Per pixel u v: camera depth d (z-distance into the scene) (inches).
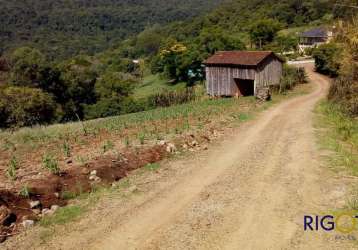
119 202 323.0
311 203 312.3
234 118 772.0
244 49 2588.6
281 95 1301.7
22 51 2053.4
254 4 4918.8
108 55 5551.2
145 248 249.1
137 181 374.9
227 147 520.7
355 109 718.5
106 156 427.8
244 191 346.0
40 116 1616.6
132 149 465.4
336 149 474.9
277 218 287.3
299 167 411.5
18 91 1553.9
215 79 1460.4
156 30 6387.8
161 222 286.2
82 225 281.6
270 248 245.4
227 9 5128.0
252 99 1165.7
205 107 951.0
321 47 1996.8
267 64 1366.9
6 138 577.0
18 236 263.6
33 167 391.2
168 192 347.3
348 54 687.7
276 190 345.4
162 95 1487.5
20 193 307.7
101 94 2333.9
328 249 240.5
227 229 272.4
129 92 2501.2
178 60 2682.1
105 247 251.9
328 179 367.2
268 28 3186.5
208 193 343.3
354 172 380.8
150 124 670.5
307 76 1807.3
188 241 256.5
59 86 2079.2
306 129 636.1
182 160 451.8
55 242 257.6
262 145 526.6
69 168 379.6
